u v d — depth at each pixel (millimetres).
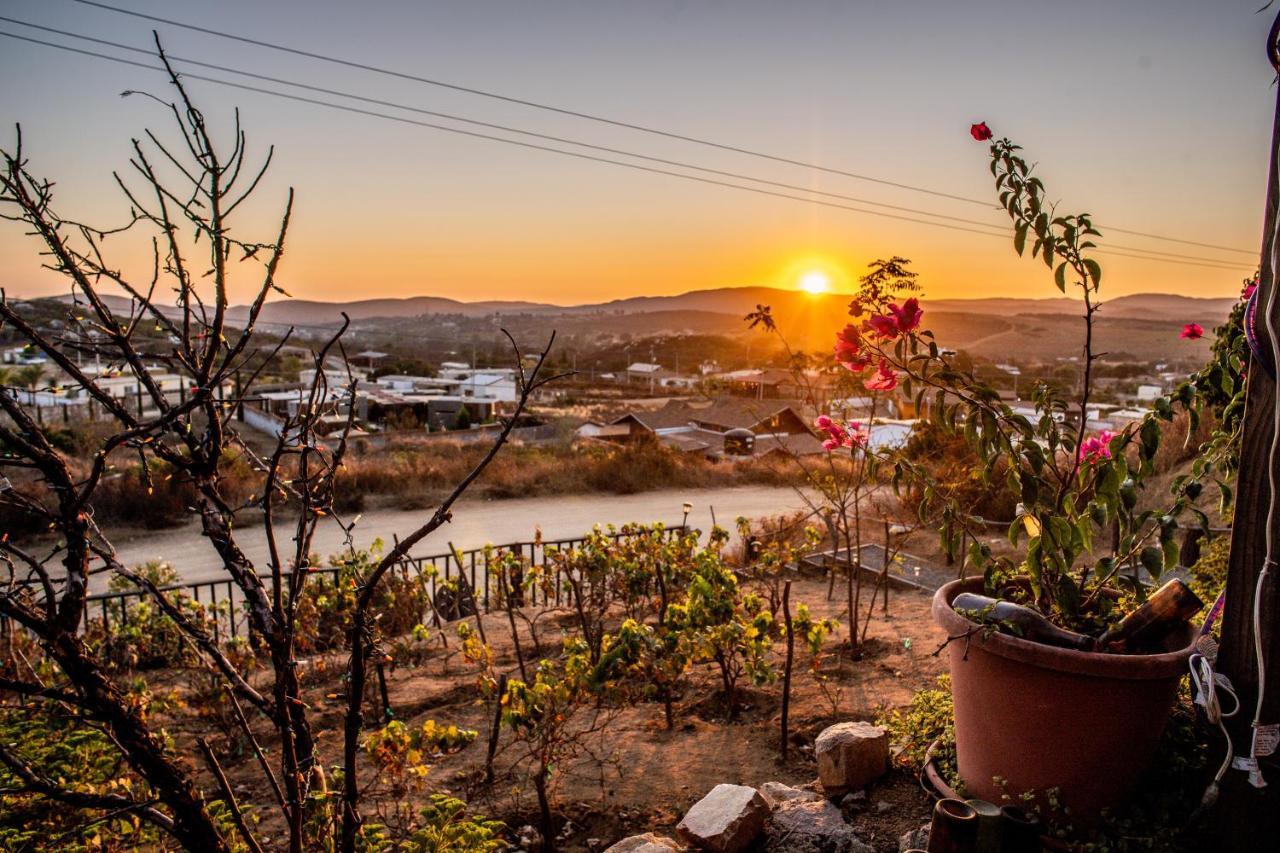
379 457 23594
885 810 2701
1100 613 2637
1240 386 2602
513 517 16953
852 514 9562
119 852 2564
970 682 2488
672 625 3693
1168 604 2287
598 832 2910
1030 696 2299
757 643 3496
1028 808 2350
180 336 1682
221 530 1720
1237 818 2137
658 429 45094
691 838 2598
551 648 5473
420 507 17516
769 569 6223
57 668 3508
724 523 16000
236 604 8453
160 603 1607
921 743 3062
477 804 3154
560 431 42656
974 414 2459
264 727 4285
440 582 6375
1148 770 2395
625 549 5590
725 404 46594
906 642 3867
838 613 5891
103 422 23969
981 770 2500
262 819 3184
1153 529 2455
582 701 3211
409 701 4512
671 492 19891
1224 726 2127
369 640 1789
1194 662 2152
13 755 1502
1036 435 2557
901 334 2527
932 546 8078
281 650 1717
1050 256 2469
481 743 3857
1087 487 2520
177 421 1608
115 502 15297
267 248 1708
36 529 13531
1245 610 2125
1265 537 2068
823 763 2891
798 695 4078
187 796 1583
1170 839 2225
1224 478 2549
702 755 3457
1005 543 7293
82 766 3037
